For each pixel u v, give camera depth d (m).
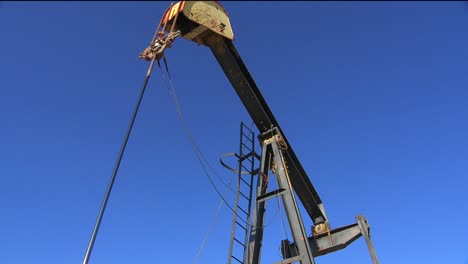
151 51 10.05
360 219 12.99
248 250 11.51
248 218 12.29
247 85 12.93
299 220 11.29
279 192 12.05
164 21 11.56
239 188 12.65
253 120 13.80
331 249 13.22
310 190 14.80
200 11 11.80
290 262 10.73
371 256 12.13
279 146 13.23
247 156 13.46
